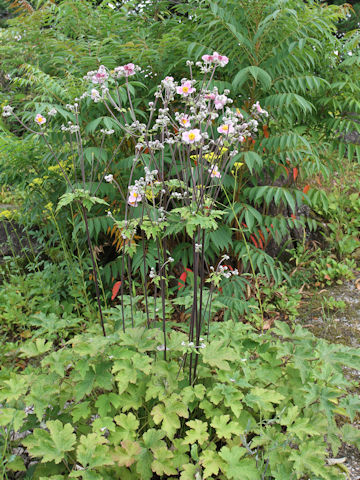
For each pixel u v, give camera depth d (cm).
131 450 148
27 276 320
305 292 334
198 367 182
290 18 260
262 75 249
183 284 287
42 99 279
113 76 167
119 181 299
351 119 315
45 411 176
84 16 322
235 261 324
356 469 178
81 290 303
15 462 156
